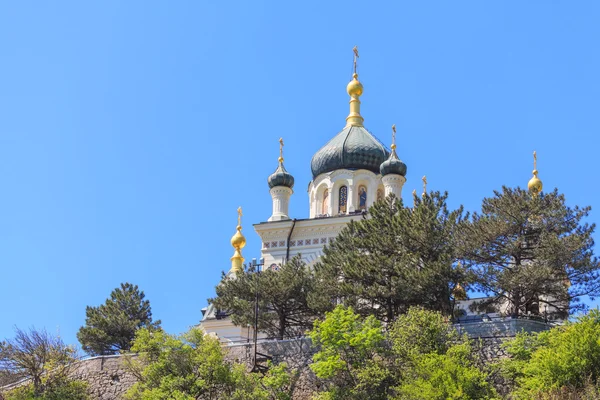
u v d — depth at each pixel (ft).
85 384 197.67
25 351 201.67
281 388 186.39
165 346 185.68
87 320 258.78
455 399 157.69
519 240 192.54
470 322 197.88
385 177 265.54
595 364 153.48
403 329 175.94
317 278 206.39
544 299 205.77
